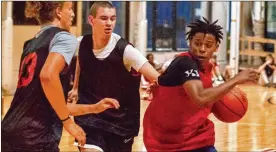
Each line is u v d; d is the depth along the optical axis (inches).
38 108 196.1
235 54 922.1
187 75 207.2
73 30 816.3
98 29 251.0
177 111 219.5
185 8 996.6
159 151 225.3
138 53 251.9
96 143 255.9
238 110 229.9
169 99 219.0
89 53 255.1
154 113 225.3
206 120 226.1
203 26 212.1
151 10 970.7
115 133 258.7
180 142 221.8
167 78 215.2
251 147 425.1
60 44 195.2
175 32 991.6
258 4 1021.8
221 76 810.2
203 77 212.8
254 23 1023.6
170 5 981.8
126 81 257.3
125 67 255.0
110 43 254.5
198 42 212.2
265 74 891.4
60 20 207.0
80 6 818.2
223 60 970.7
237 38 930.7
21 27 764.6
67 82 199.3
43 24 205.6
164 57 978.7
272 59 910.4
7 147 199.5
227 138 467.2
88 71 257.0
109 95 257.0
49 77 189.9
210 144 223.6
